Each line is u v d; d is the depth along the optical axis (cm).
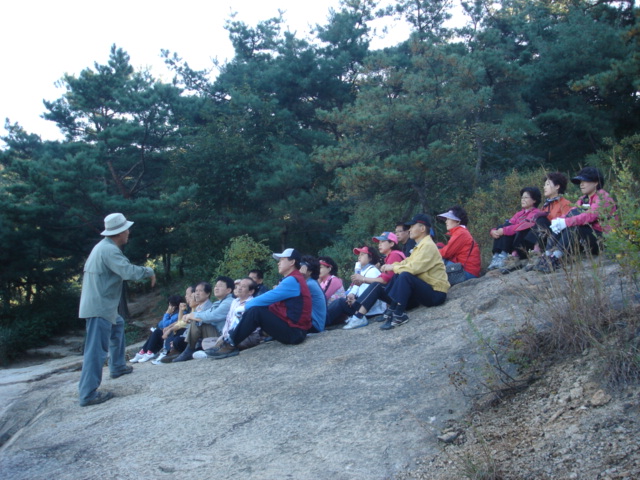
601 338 383
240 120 2134
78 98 2177
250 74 2422
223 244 2045
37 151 2573
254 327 613
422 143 1470
